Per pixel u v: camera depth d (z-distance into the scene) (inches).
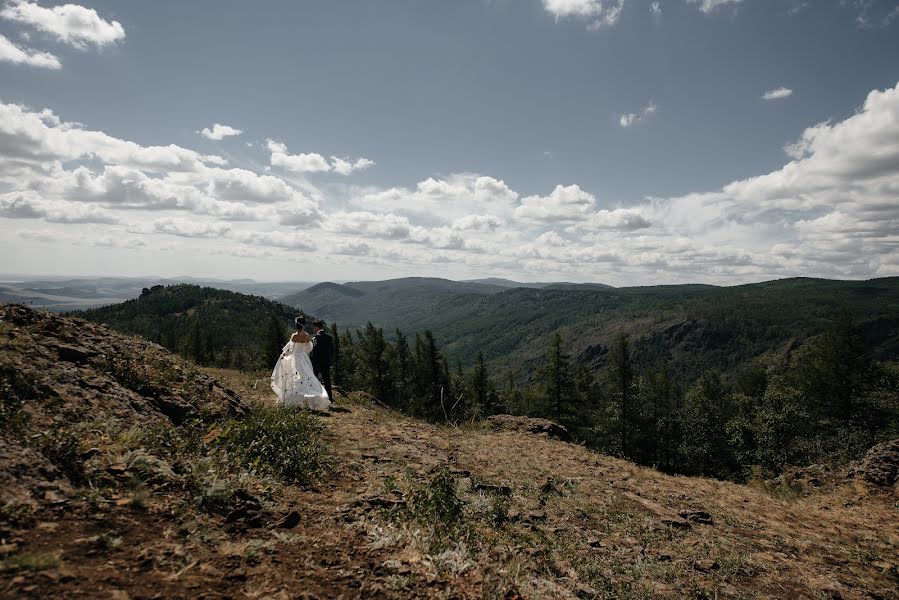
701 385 2405.3
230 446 228.8
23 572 100.3
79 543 118.1
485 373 2341.3
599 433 1987.0
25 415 168.6
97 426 184.2
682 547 261.0
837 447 1413.6
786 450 1539.1
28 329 256.1
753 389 2447.1
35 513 122.6
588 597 182.4
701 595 207.5
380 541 168.1
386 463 299.0
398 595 137.2
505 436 508.1
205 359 3056.1
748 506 369.7
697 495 380.2
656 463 2148.1
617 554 238.2
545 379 1927.9
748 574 239.1
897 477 442.0
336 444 325.1
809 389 1574.8
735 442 1743.4
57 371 215.9
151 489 158.2
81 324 309.1
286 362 424.5
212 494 167.5
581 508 299.6
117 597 102.5
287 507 185.9
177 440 206.7
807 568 256.1
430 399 1948.8
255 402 400.2
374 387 2185.0
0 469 130.9
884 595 231.6
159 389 271.9
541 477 352.8
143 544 127.3
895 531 333.1
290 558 144.6
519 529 239.0
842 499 421.1
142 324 5757.9
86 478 150.8
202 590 115.0
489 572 166.7
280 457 235.6
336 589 132.6
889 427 1403.8
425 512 204.4
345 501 209.2
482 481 311.3
